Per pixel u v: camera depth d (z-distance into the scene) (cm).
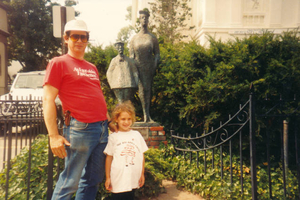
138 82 494
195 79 518
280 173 414
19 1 2198
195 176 388
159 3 1572
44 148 362
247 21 1339
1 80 1933
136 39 490
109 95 645
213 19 1316
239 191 354
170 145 495
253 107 306
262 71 496
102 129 251
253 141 302
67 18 475
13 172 342
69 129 235
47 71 228
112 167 262
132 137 276
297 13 1321
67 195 239
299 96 485
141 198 359
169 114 585
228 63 482
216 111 493
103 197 324
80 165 240
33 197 314
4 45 1977
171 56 577
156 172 381
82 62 251
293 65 464
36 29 2286
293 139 482
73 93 233
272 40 493
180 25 1505
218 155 464
